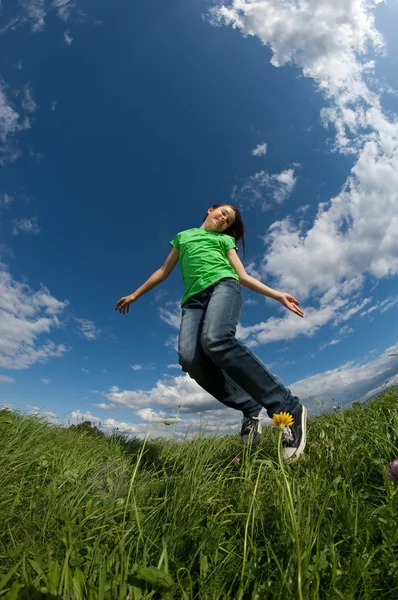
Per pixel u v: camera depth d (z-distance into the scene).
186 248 3.27
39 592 1.06
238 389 2.95
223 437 3.54
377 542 1.36
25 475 2.13
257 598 1.10
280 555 1.30
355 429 2.66
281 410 2.55
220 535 1.46
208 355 2.69
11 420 3.21
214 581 1.19
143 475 2.32
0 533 1.51
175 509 1.62
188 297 3.05
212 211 3.69
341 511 1.46
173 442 3.27
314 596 1.00
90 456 2.91
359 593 1.11
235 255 3.22
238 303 2.91
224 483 2.02
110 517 1.64
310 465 2.21
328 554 1.25
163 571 1.22
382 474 1.82
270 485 1.87
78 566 1.26
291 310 2.97
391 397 3.28
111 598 1.14
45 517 1.64
